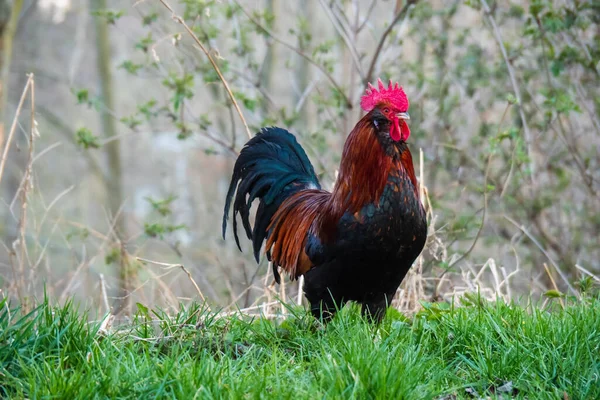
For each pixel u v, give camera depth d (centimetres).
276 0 2219
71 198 3312
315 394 631
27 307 1040
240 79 1727
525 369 728
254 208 2203
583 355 756
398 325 834
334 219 826
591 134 1691
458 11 1727
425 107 1752
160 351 787
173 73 1384
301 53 1473
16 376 680
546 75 1452
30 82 1070
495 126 1584
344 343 743
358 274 830
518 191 1512
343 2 1558
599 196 1470
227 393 635
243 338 827
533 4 1294
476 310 891
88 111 3441
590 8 1369
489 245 1548
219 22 1909
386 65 1577
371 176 799
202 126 1455
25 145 2823
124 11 1420
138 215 3500
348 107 1475
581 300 918
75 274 1180
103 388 633
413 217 807
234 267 1964
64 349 707
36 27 2978
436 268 1273
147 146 4009
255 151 1045
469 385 698
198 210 3147
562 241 1513
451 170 1577
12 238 2216
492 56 1642
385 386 638
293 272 926
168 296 1138
